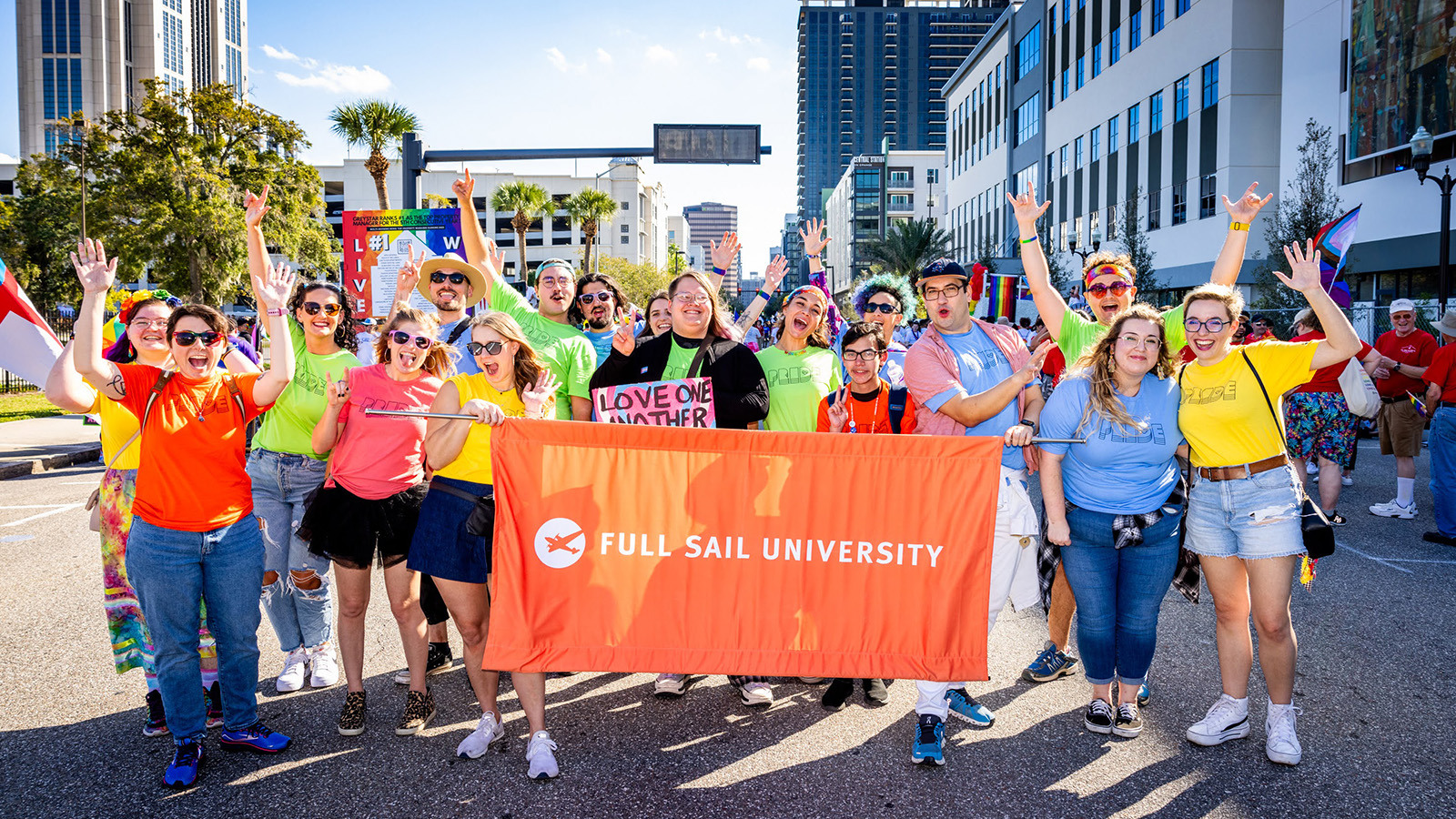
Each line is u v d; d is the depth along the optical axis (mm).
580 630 3357
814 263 5910
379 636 5051
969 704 3871
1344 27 23219
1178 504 3680
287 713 3951
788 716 3934
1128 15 36250
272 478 4148
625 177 109938
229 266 32812
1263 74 29062
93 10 151750
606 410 3930
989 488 3387
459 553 3420
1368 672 4336
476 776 3332
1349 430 7500
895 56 198875
